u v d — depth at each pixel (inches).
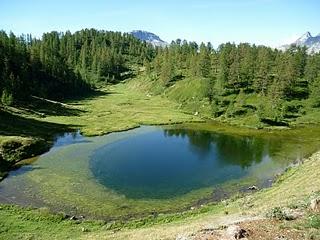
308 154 3617.1
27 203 2337.6
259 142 4143.7
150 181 2797.7
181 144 4013.3
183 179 2854.3
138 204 2369.6
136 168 3117.6
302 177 2370.8
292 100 6018.7
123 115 5728.3
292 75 6299.2
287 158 3476.9
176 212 2240.4
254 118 5226.4
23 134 4082.2
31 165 3184.1
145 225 1956.2
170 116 5679.1
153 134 4515.3
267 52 7785.4
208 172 3038.9
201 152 3681.1
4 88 5403.5
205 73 7450.8
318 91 6082.7
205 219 1804.9
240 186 2709.2
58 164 3211.1
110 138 4254.4
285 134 4591.5
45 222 2000.5
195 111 6053.2
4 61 6151.6
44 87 6786.4
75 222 2016.5
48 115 5329.7
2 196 2447.1
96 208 2290.8
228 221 1588.3
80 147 3818.9
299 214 1296.8
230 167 3184.1
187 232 1434.5
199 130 4795.8
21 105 5374.0
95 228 1931.6
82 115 5629.9
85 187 2650.1
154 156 3508.9
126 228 1920.5
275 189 2294.5
